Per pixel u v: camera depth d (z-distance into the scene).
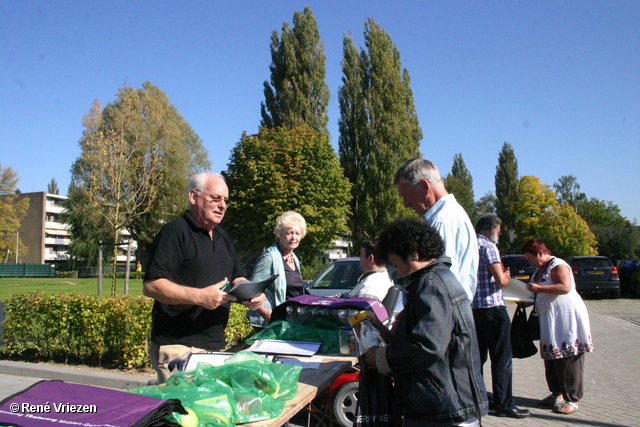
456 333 2.20
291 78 33.12
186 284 2.91
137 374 6.30
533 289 4.98
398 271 2.42
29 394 1.78
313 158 28.12
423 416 2.19
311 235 27.55
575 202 79.44
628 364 7.37
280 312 3.58
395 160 30.91
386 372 2.29
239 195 27.39
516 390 5.96
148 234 35.69
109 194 17.06
